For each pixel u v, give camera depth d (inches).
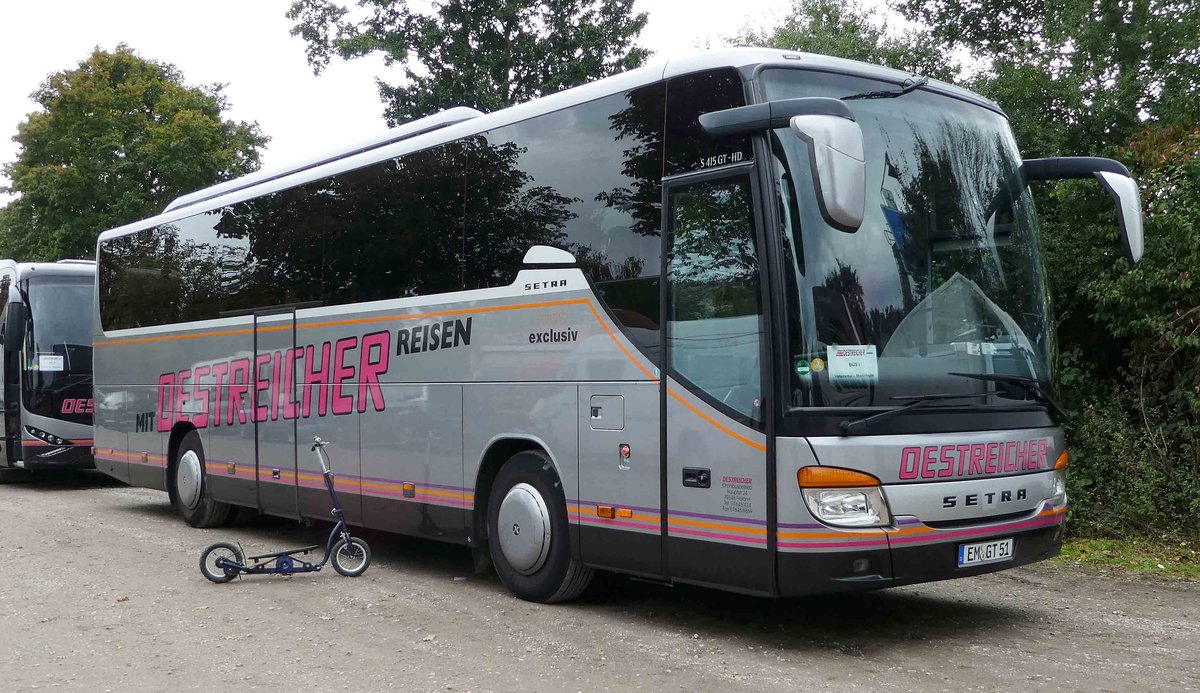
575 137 291.0
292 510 405.4
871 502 231.1
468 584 338.0
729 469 242.1
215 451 456.1
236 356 441.1
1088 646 253.6
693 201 254.5
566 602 304.5
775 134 239.5
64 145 1338.6
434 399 333.1
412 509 342.3
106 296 558.3
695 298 252.4
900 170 255.1
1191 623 278.1
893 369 238.8
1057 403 267.9
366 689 223.0
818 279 235.0
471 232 322.7
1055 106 497.0
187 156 1366.9
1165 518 391.9
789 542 229.6
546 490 295.6
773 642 257.9
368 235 367.9
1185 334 382.9
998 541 250.7
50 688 227.9
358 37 989.8
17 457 671.1
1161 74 476.7
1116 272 412.2
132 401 528.1
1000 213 272.4
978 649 250.2
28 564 381.7
